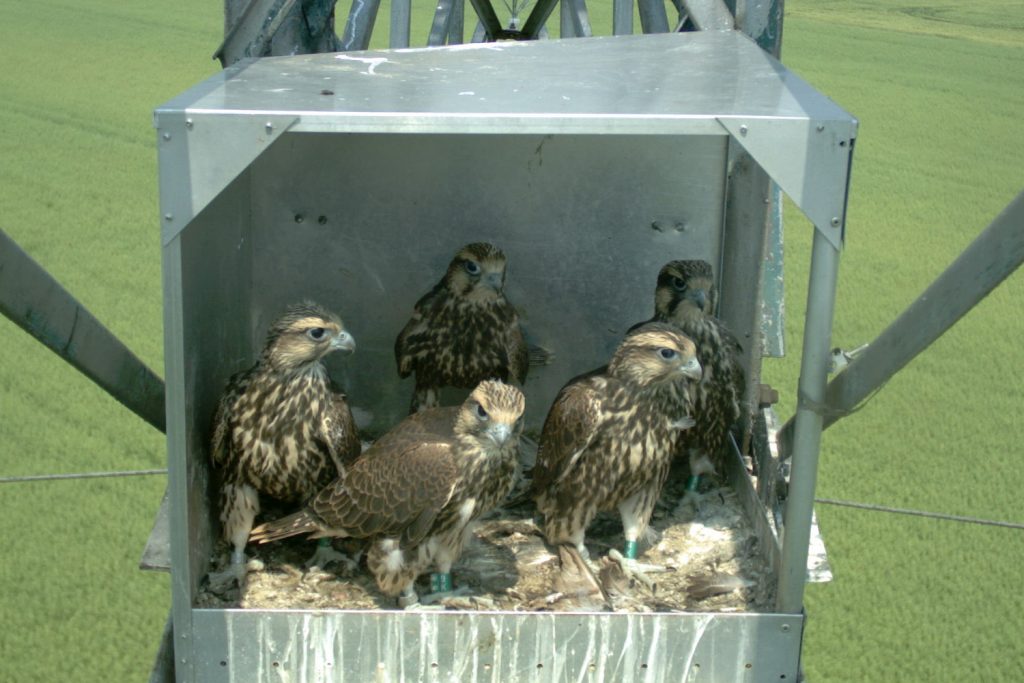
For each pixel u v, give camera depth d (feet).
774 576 11.35
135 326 24.72
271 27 11.91
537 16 18.08
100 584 16.74
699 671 10.82
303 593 11.46
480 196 12.69
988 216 33.65
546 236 12.76
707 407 12.31
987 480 20.10
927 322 10.12
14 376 23.12
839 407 10.56
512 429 11.25
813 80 47.19
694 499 12.39
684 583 11.59
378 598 11.45
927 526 18.63
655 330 11.64
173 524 10.53
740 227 12.54
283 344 11.37
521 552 11.91
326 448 11.60
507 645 10.75
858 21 60.18
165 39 54.49
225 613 10.68
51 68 48.65
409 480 11.22
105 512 18.53
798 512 10.69
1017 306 28.63
